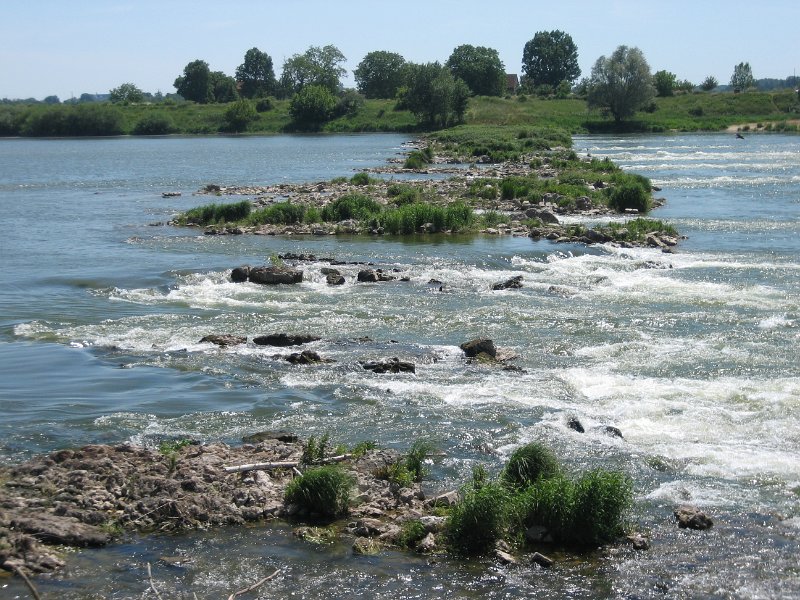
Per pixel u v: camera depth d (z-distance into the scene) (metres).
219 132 180.38
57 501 13.41
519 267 33.56
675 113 152.38
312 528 13.03
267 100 194.88
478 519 12.52
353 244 39.19
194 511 13.29
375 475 14.77
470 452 15.94
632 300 27.83
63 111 180.00
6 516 12.75
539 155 89.81
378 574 11.70
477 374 20.34
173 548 12.36
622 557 12.27
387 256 35.81
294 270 31.28
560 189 54.22
